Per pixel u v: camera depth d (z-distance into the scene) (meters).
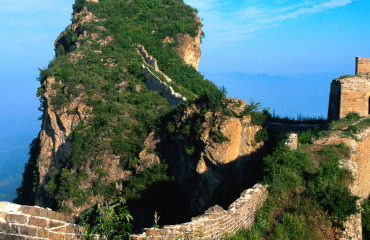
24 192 55.75
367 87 24.28
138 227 27.73
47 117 46.66
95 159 34.50
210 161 23.83
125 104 38.84
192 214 24.94
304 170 15.19
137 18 54.16
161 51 47.56
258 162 23.42
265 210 13.16
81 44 50.56
